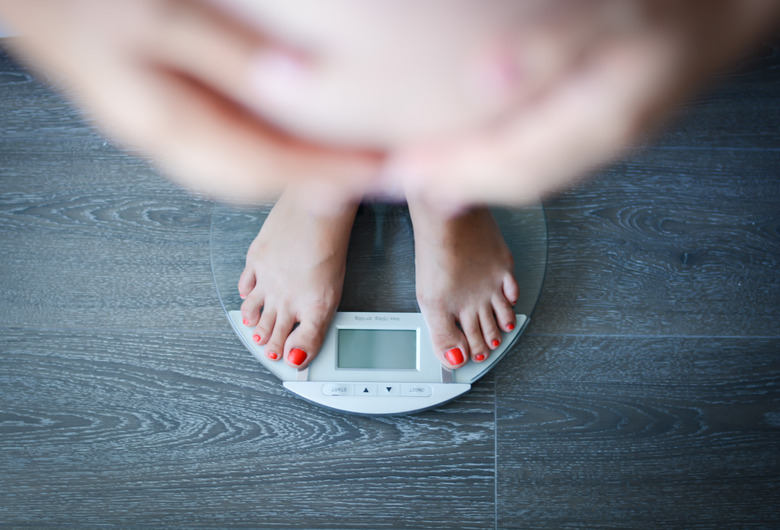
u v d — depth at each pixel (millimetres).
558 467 958
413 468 954
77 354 968
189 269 991
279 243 936
